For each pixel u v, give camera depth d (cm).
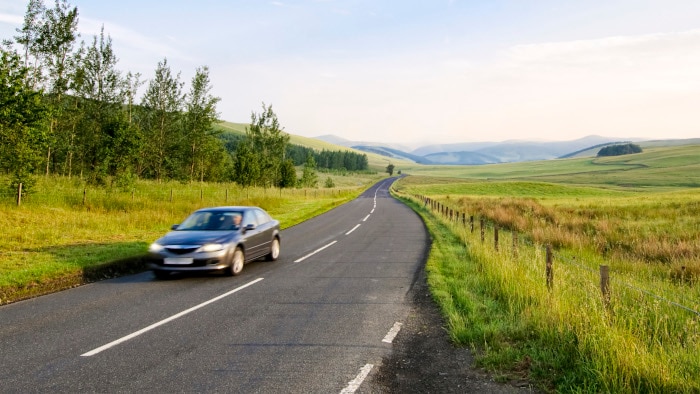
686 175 13088
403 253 1370
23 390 427
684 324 620
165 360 511
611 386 424
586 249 1478
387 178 19262
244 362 506
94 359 512
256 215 1212
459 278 966
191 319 681
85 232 1481
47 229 1435
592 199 5156
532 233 1820
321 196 5169
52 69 2955
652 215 2720
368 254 1352
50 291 870
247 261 1097
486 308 713
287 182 5419
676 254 1329
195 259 959
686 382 416
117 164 2292
